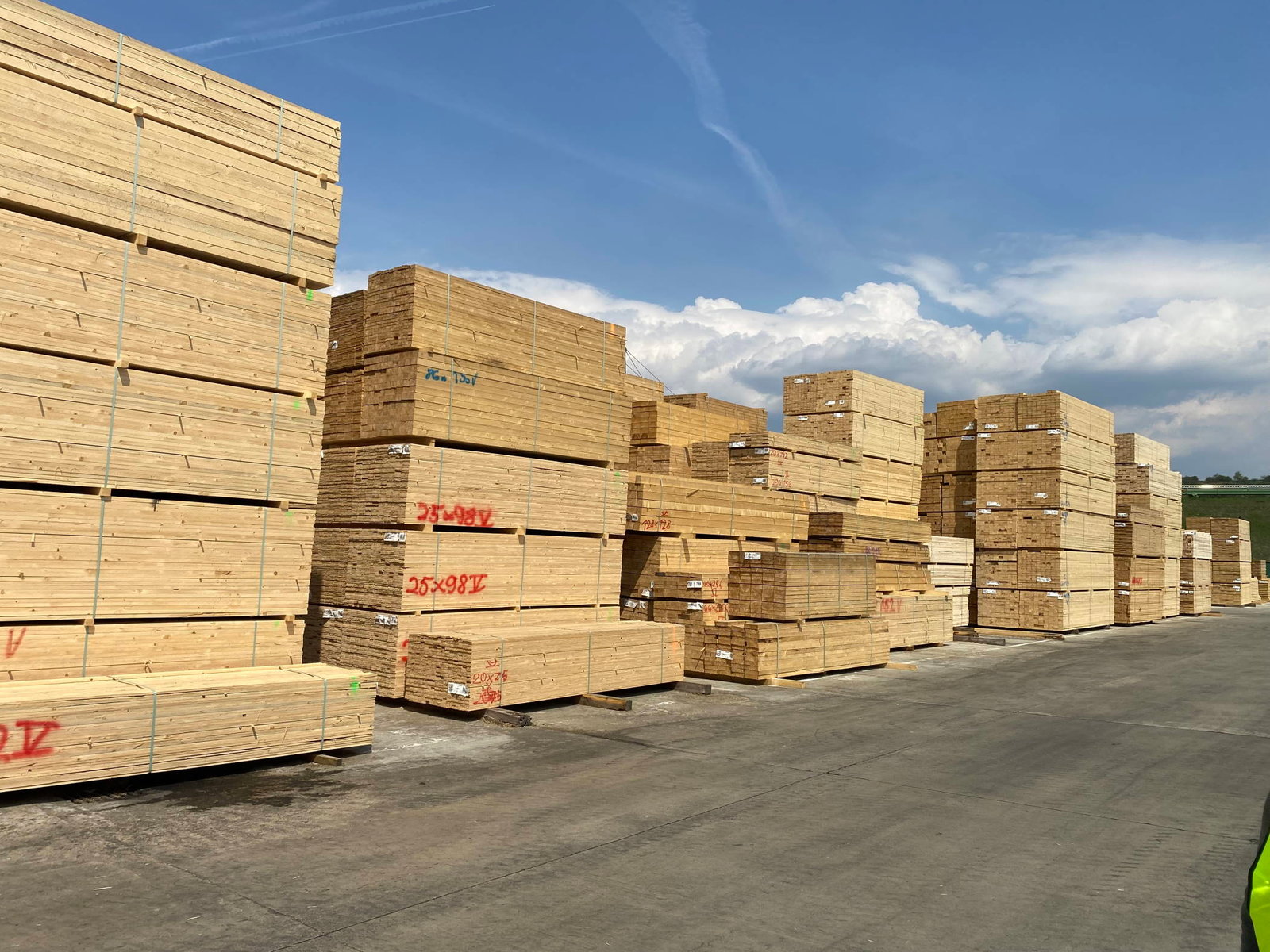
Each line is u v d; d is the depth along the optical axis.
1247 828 6.43
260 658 8.27
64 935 4.12
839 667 14.19
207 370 7.83
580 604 11.81
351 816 6.02
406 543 9.84
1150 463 28.61
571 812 6.31
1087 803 7.03
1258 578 45.09
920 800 6.96
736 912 4.67
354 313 10.96
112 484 7.27
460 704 9.27
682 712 10.40
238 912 4.45
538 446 11.34
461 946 4.16
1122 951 4.39
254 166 8.20
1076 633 22.02
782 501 15.96
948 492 22.80
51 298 6.94
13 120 6.77
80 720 6.15
